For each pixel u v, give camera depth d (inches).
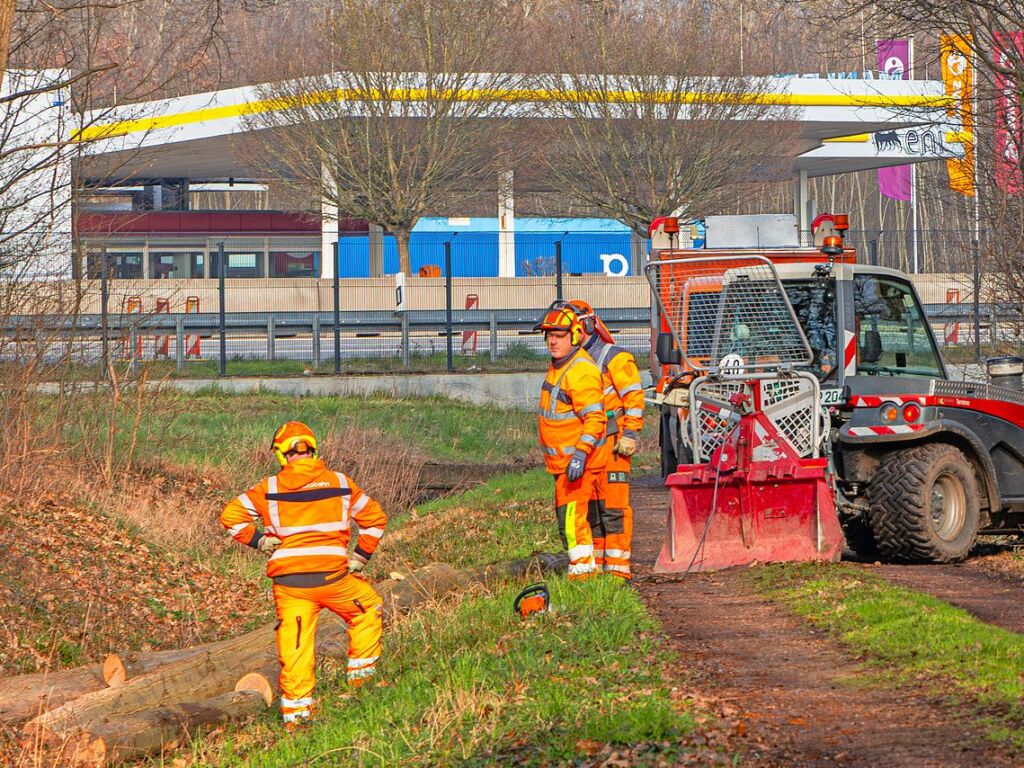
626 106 3316.9
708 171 3356.3
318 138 3282.5
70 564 1024.2
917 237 3100.4
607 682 546.6
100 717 608.7
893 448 927.0
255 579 1131.9
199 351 2662.4
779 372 883.4
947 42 1393.9
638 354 2881.4
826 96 3833.7
